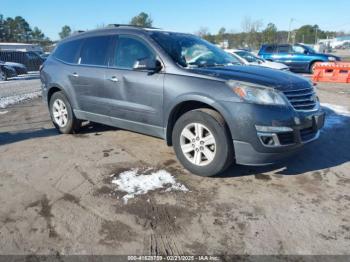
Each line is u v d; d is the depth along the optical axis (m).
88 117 5.46
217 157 3.81
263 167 4.34
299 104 3.81
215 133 3.78
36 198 3.57
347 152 4.92
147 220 3.14
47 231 2.98
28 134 6.09
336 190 3.72
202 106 4.07
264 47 20.27
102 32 5.25
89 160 4.66
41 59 26.56
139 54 4.58
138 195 3.61
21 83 15.84
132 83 4.52
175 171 4.24
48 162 4.60
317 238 2.87
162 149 5.08
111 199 3.53
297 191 3.70
